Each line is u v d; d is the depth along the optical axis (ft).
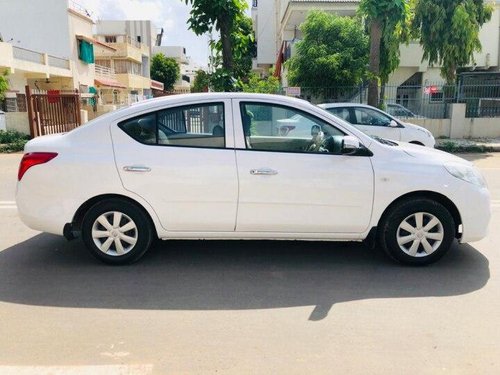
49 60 92.94
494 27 78.89
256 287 13.51
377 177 14.55
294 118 14.88
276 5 114.62
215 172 14.40
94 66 123.03
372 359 9.76
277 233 14.88
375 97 47.65
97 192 14.43
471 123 57.52
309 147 14.88
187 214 14.62
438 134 57.62
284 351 10.08
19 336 10.73
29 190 14.57
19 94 80.89
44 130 59.57
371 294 13.01
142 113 14.70
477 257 15.96
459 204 14.69
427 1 57.36
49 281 13.89
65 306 12.26
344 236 14.99
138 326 11.19
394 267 15.06
